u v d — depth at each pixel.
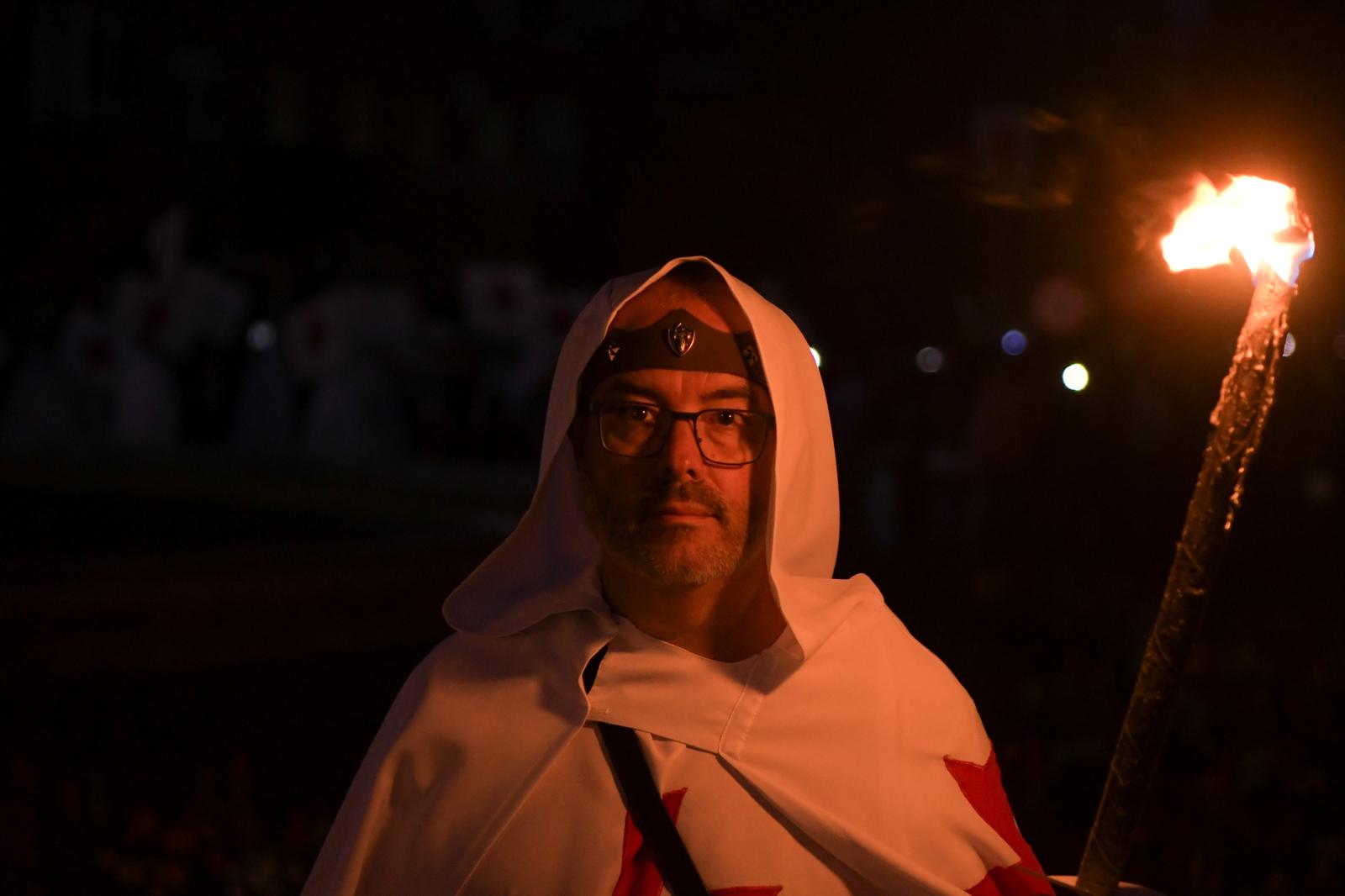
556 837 1.61
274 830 4.30
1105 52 9.59
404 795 1.70
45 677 4.47
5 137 17.59
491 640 1.77
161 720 4.57
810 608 1.71
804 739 1.65
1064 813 4.15
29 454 9.96
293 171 15.00
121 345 13.87
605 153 17.77
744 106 15.36
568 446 1.78
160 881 3.91
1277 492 10.26
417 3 19.36
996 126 10.67
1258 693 5.24
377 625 5.04
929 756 1.68
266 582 4.84
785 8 14.59
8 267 17.05
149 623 4.65
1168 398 10.22
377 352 13.31
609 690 1.67
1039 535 9.82
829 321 13.23
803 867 1.60
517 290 13.81
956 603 6.93
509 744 1.67
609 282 1.72
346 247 16.66
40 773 4.25
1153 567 8.86
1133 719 1.31
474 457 13.30
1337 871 3.78
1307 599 7.50
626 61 17.52
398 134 19.38
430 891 1.63
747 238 14.80
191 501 8.59
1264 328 1.24
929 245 12.20
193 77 18.78
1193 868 3.77
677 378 1.63
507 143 20.17
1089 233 10.06
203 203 17.27
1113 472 10.04
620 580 1.72
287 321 13.49
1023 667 6.05
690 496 1.62
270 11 19.11
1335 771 4.43
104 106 18.23
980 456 10.03
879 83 13.21
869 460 10.49
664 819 1.59
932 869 1.62
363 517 7.61
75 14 18.16
